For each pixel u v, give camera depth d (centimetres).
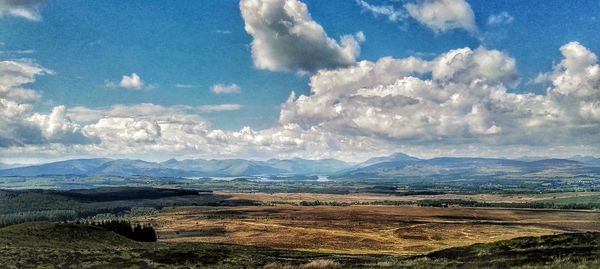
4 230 11156
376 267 6194
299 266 6712
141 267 7175
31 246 10019
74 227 12219
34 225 11712
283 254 12000
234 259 8525
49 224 12075
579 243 6438
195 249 9581
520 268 5069
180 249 9288
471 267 5650
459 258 6644
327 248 18812
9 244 9956
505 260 5978
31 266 6806
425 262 6556
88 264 7144
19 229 11225
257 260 8681
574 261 5272
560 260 5388
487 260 6166
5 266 6681
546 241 6775
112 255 7925
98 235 12300
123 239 12875
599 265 4688
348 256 12350
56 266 6925
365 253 16450
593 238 6588
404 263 6619
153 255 8150
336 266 6556
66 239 11350
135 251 8575
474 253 6875
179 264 7594
